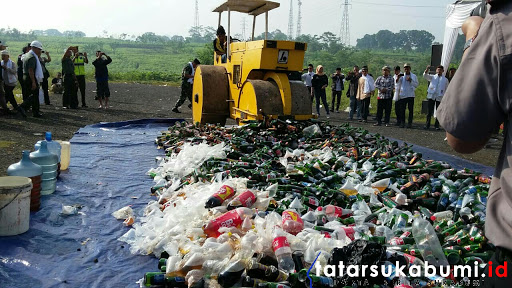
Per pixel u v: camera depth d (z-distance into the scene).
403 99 15.66
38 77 13.52
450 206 5.28
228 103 11.11
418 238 3.97
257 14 12.11
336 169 6.84
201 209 4.98
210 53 53.50
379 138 9.52
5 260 4.37
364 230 4.49
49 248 4.70
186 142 9.03
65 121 13.45
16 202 4.89
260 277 3.62
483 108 1.78
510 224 1.76
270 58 9.37
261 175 6.09
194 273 3.71
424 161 7.68
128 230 5.24
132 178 7.49
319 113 19.02
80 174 7.61
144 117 15.31
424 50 165.00
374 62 84.50
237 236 4.15
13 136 10.64
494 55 1.73
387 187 5.95
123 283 4.04
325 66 84.38
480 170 8.95
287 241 3.92
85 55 17.28
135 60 100.62
